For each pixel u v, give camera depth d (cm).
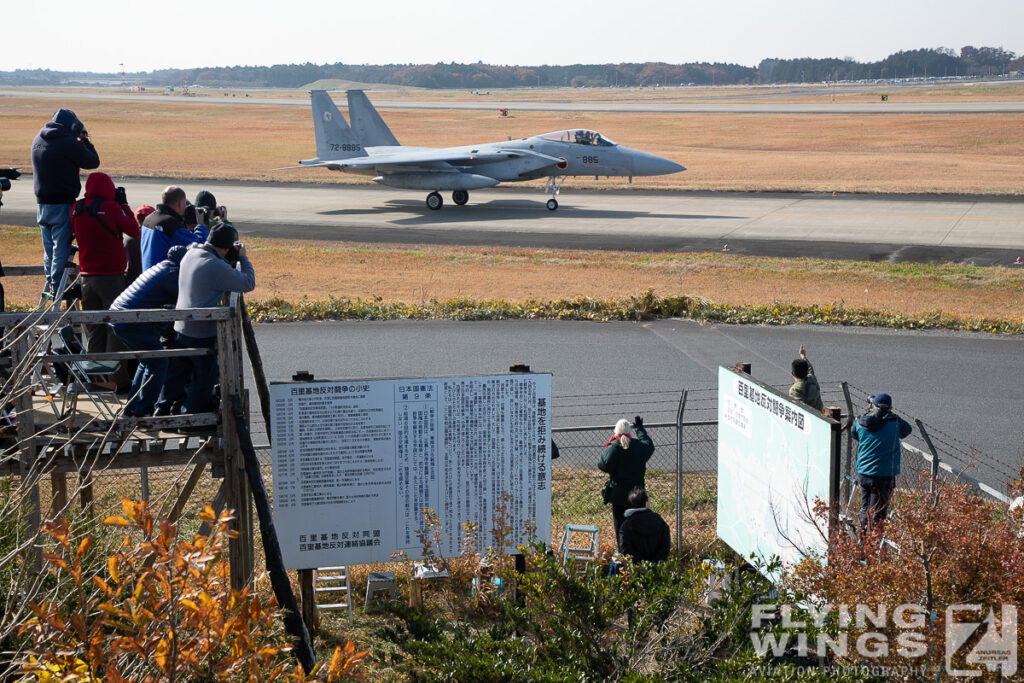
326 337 1983
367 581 847
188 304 622
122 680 370
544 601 633
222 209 820
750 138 8731
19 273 884
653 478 1206
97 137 8894
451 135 9656
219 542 380
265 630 463
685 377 1698
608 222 3909
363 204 4562
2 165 6391
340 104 19212
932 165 6234
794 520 736
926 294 2505
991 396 1581
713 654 611
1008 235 3484
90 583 591
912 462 1118
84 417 637
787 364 1789
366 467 739
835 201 4566
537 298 2403
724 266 2922
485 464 762
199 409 643
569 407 1515
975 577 576
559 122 11669
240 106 17062
